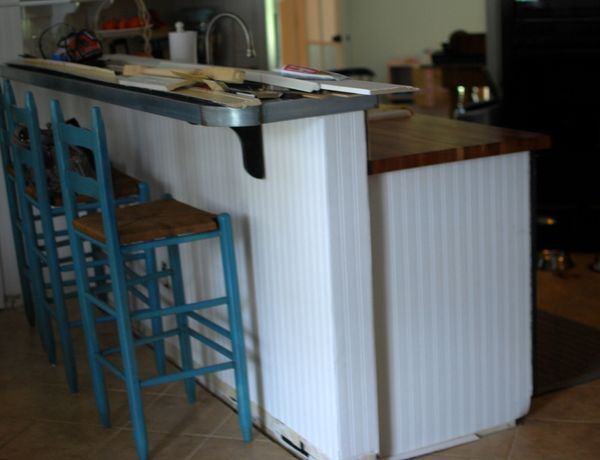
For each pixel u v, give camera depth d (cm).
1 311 439
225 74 269
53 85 338
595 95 446
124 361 277
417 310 272
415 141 278
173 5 491
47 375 363
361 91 238
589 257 468
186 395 335
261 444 297
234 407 326
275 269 280
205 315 335
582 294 422
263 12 481
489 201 277
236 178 294
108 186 263
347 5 905
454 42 736
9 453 302
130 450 299
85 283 302
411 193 263
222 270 317
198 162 318
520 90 455
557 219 468
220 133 299
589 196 462
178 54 402
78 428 317
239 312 287
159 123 345
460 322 281
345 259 253
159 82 269
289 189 264
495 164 275
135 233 270
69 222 297
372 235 260
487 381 291
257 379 306
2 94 384
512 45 449
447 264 274
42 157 324
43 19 435
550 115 456
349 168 248
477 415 291
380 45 910
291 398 287
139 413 282
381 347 270
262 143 272
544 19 441
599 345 362
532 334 296
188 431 309
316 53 884
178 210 291
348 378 262
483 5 874
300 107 231
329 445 269
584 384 328
